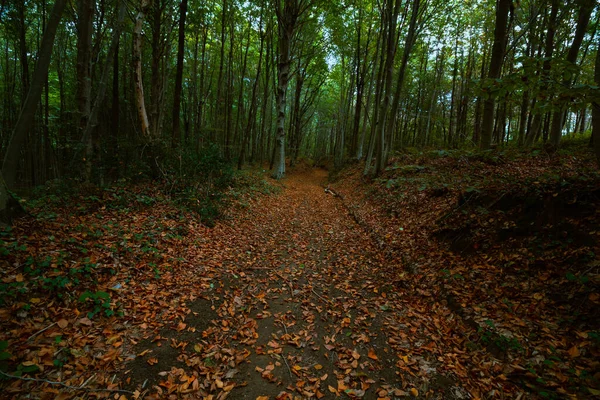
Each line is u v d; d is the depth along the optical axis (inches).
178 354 122.8
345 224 378.6
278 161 823.7
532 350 118.0
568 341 117.8
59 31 681.0
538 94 135.2
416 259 224.8
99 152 313.7
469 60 890.7
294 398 106.0
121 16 327.0
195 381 108.8
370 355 130.6
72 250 162.2
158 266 187.2
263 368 120.8
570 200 172.4
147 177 335.6
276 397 105.8
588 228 156.6
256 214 389.4
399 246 259.4
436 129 1127.6
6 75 789.9
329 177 1008.2
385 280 210.8
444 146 690.2
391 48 515.2
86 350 113.0
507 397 103.0
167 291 166.6
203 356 123.5
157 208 277.4
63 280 134.0
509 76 135.0
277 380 114.7
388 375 119.2
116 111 534.0
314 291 194.2
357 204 483.2
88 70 347.3
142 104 353.7
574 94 124.1
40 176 824.3
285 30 705.0
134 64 341.7
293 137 1334.9
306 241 307.7
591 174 182.4
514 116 821.2
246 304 171.3
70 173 271.4
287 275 217.8
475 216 223.1
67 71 818.8
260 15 782.5
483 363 120.0
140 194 298.5
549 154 352.5
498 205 215.5
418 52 992.2
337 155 1318.9
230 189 438.9
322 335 145.9
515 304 144.6
